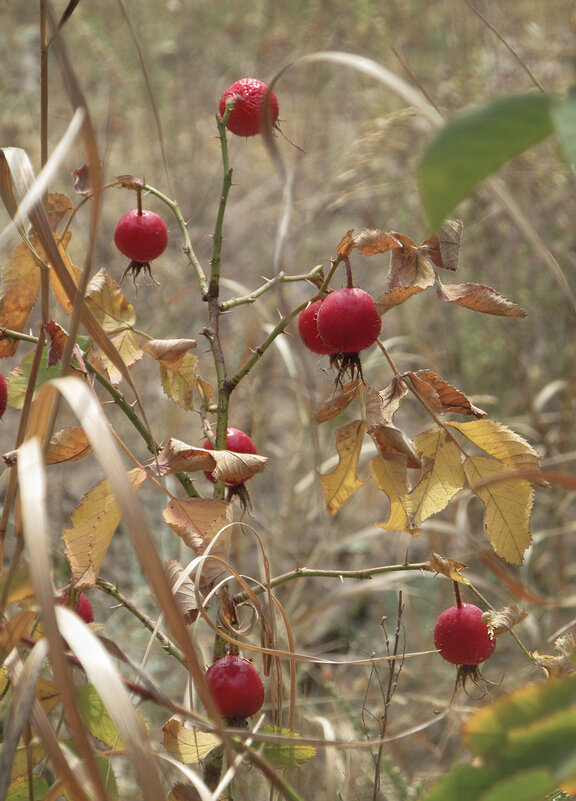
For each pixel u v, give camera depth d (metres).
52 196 0.56
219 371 0.56
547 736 0.38
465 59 1.03
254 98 0.55
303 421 0.82
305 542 0.90
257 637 0.73
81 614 0.55
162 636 0.56
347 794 0.63
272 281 0.56
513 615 0.54
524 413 0.97
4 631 0.49
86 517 0.53
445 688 0.74
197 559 0.52
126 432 1.00
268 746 0.53
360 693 0.77
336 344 0.53
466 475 0.54
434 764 0.71
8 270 0.56
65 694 0.46
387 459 0.54
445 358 1.03
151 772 0.46
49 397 0.49
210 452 0.53
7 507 0.52
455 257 0.53
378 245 0.53
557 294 1.01
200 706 0.62
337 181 1.03
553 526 0.84
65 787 0.49
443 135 0.33
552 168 0.87
